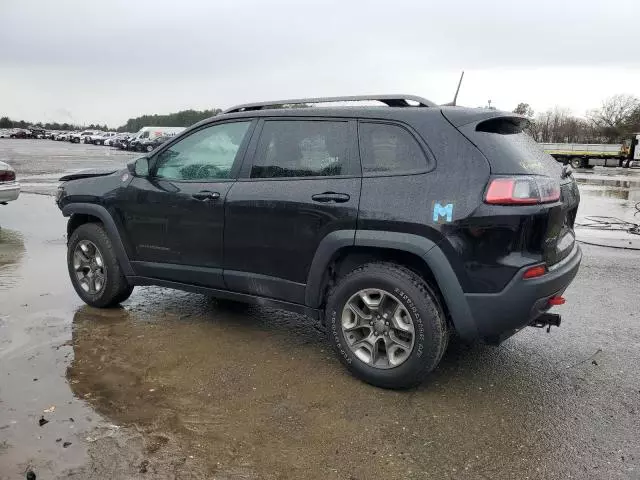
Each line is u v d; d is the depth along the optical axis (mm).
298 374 3691
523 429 3061
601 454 2826
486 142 3229
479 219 3096
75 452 2721
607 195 17688
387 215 3316
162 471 2602
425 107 3482
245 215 3895
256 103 4133
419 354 3297
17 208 11414
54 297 5258
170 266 4398
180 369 3721
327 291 3771
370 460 2744
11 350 3963
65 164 28219
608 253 8016
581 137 71562
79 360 3812
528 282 3098
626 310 5219
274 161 3885
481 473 2660
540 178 3205
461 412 3238
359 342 3572
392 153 3438
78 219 5086
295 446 2848
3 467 2584
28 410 3111
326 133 3697
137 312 4871
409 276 3312
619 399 3426
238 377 3621
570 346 4289
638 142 38438
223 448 2807
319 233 3580
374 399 3369
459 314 3219
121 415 3090
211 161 4203
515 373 3785
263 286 3939
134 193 4500
